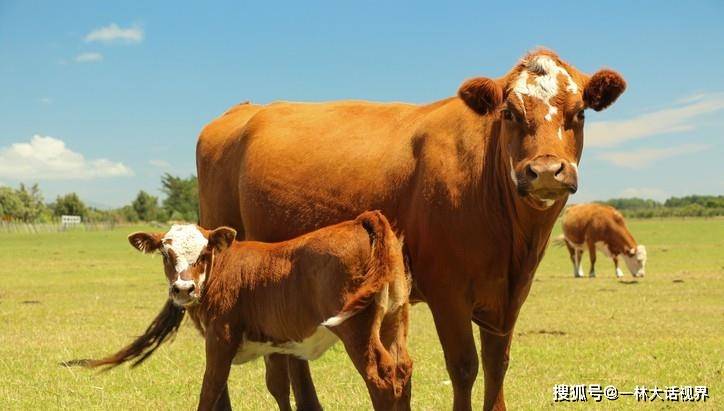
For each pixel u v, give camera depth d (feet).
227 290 23.75
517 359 36.27
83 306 58.65
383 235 21.06
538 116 21.30
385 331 21.76
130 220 352.28
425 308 58.34
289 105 30.27
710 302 59.31
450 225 22.98
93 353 37.83
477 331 47.24
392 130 26.03
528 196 21.53
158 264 108.78
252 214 28.53
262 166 28.22
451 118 24.14
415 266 24.03
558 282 78.74
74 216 327.26
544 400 28.76
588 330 45.19
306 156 27.12
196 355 37.50
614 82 21.99
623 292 67.15
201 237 23.94
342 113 27.94
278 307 22.98
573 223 89.76
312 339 22.80
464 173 23.15
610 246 86.74
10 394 29.19
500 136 22.66
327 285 21.68
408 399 21.67
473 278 22.95
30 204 341.82
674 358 36.14
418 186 23.86
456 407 23.03
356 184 25.44
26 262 112.16
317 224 26.22
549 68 22.02
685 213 385.50
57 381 31.58
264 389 31.22
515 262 22.98
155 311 55.52
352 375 33.37
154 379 32.22
